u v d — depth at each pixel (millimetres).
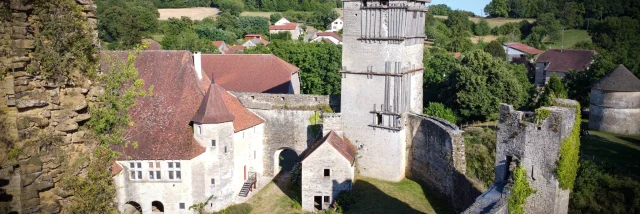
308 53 75625
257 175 48750
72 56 19672
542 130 27469
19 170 17438
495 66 65438
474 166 49000
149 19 120500
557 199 27750
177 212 41656
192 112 42500
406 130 47531
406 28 44750
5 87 17203
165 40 97500
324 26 159500
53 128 19047
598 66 72188
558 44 130125
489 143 52281
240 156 45125
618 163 47344
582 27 140375
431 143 44250
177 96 43406
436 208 40031
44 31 18703
